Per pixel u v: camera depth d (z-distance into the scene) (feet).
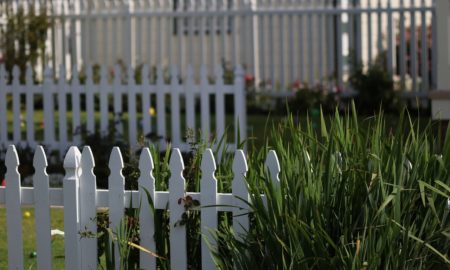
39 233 19.29
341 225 16.69
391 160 16.92
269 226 16.99
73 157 18.85
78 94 37.96
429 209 16.66
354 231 16.61
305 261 16.17
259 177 17.51
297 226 16.26
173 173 18.39
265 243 17.15
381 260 16.30
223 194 18.22
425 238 16.69
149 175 18.62
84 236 18.71
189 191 19.39
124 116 47.34
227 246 17.72
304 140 18.28
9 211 19.44
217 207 18.24
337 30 55.62
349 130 17.95
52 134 38.19
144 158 18.62
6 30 54.24
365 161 17.03
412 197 16.74
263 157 18.83
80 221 19.04
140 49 57.31
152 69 56.90
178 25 57.00
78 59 58.29
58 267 22.77
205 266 18.35
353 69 54.65
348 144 17.62
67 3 56.85
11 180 19.38
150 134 36.60
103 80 37.88
